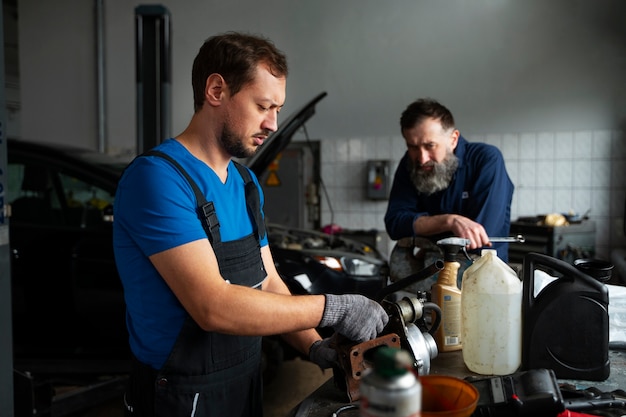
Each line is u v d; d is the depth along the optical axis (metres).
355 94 4.84
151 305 1.08
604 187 4.20
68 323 2.62
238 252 1.14
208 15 5.23
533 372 0.92
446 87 4.57
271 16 5.04
